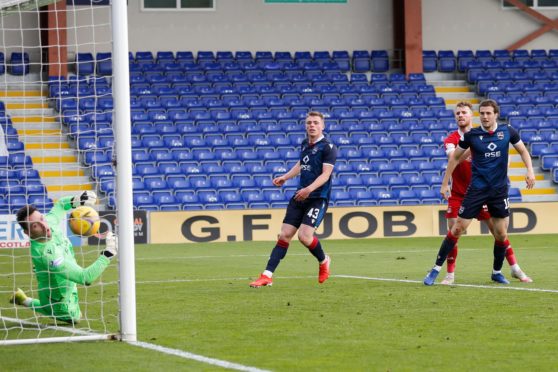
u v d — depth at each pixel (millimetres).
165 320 20922
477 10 85188
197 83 76938
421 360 15625
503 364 15227
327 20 83188
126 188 18047
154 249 51906
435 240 56594
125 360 15789
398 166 68688
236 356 16141
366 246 51812
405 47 80875
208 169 66125
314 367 15062
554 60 84438
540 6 86125
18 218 19562
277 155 68375
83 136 68250
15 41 74938
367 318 20766
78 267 19859
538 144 72625
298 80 78375
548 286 27641
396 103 77062
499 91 80000
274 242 57344
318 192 27703
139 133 69250
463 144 27375
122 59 18203
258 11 82188
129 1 80125
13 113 70438
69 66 76438
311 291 26812
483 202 27438
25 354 16531
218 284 29922
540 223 62156
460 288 27109
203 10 81312
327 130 72062
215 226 58688
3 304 24844
